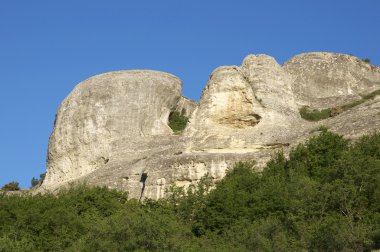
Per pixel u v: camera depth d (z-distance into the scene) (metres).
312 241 57.28
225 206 66.38
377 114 77.44
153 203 71.00
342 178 64.69
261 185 69.00
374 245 56.62
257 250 57.69
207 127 81.56
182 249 57.44
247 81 84.62
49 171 96.69
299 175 68.44
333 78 104.31
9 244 60.94
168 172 76.19
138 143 90.38
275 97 84.00
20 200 72.50
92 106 94.88
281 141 77.44
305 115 90.56
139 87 95.31
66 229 65.44
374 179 63.44
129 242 56.56
